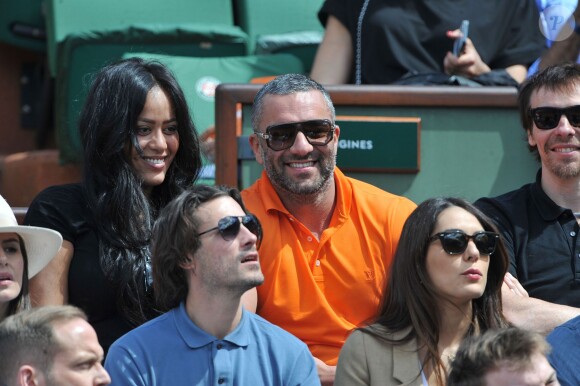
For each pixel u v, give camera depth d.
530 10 24.78
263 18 29.47
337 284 18.03
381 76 23.98
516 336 13.74
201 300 15.48
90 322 17.30
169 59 26.98
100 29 27.45
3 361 13.46
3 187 29.16
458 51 23.20
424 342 16.50
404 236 16.98
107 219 17.42
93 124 17.80
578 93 19.78
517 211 19.72
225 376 15.20
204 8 29.11
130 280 17.17
